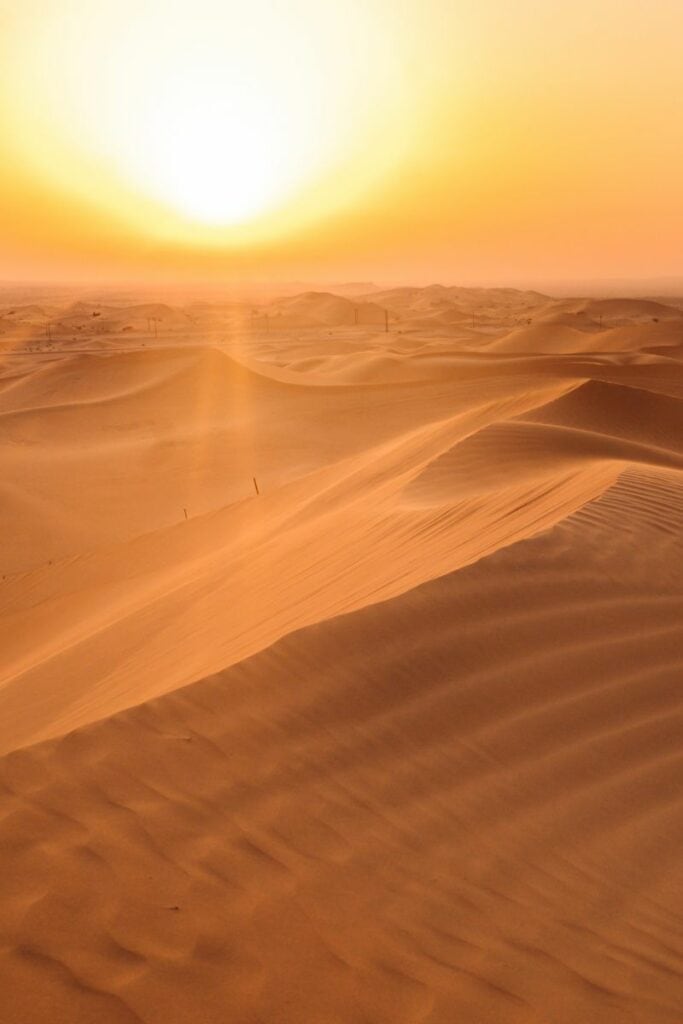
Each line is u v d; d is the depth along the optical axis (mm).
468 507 11086
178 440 49438
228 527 20938
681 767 5184
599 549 7934
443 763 4980
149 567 18922
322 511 17859
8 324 167250
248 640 7375
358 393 59906
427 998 3252
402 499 14086
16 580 22250
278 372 69875
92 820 4098
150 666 8234
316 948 3469
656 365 61844
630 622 6754
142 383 65562
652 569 7715
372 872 3996
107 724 4875
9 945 3336
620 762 5207
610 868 4281
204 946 3420
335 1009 3162
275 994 3215
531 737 5359
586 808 4754
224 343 125500
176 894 3684
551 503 10055
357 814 4422
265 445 48188
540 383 58531
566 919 3850
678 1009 3326
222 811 4281
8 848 3848
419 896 3867
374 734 5148
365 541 11062
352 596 7836
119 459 45406
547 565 7422
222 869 3867
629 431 29875
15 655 14312
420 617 6328
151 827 4090
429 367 66500
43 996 3125
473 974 3410
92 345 123125
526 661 6090
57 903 3564
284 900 3725
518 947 3611
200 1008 3123
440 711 5453
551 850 4363
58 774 4414
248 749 4816
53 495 38500
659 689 5980
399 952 3494
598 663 6195
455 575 6922
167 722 4969
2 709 8781
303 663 5668
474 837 4387
